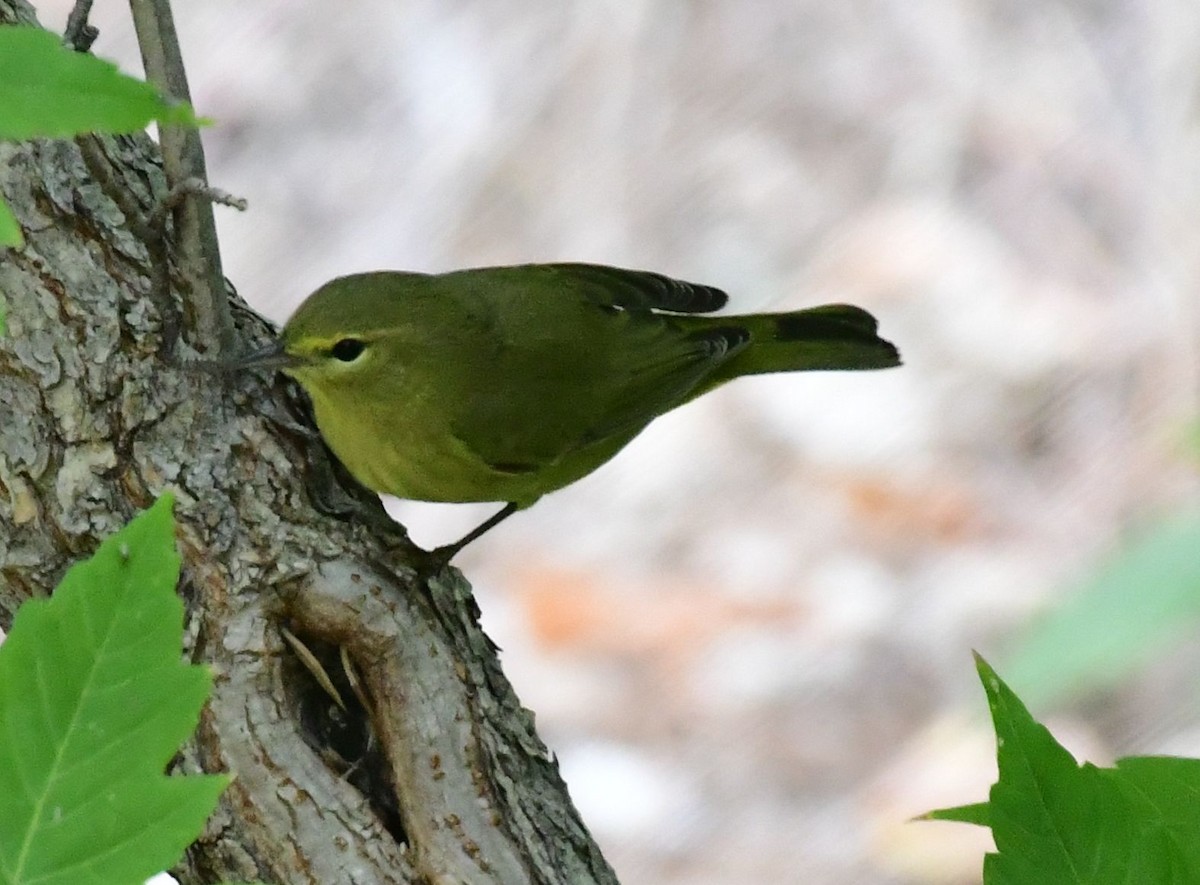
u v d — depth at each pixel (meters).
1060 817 3.00
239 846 4.82
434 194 16.20
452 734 5.11
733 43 17.08
